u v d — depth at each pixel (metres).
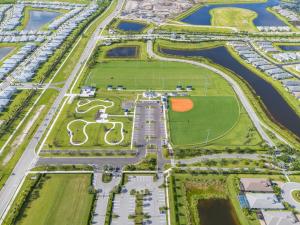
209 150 178.75
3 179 159.88
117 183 158.38
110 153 176.88
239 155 175.88
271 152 177.12
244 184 156.75
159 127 198.25
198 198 151.38
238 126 199.25
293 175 163.12
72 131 193.88
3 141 186.12
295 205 147.25
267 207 145.62
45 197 150.62
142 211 144.62
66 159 172.62
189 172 164.50
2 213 142.75
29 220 139.75
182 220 141.00
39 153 176.88
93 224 138.62
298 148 181.50
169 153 177.12
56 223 138.38
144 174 163.75
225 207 147.25
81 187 155.88
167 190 155.12
